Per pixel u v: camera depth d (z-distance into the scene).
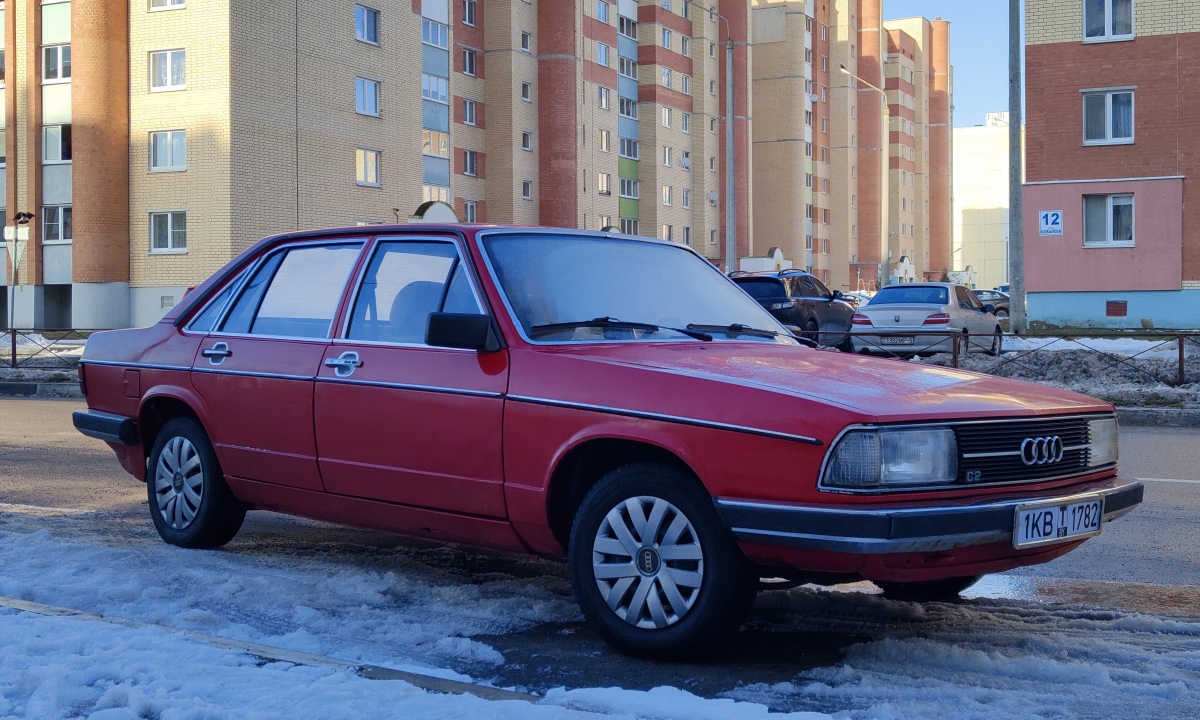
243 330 5.95
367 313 5.37
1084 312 31.50
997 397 4.34
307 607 4.98
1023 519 4.03
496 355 4.76
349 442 5.22
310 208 40.25
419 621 4.85
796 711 3.76
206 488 6.03
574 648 4.49
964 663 4.23
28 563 5.75
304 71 39.91
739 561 4.12
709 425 4.10
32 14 39.84
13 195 40.56
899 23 103.00
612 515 4.35
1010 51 24.20
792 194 80.31
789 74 79.94
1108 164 31.09
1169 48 30.33
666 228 67.19
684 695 3.71
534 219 57.28
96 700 3.61
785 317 25.06
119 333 6.69
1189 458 10.79
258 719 3.39
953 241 114.12
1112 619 4.96
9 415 14.78
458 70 53.62
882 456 3.89
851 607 5.11
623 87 64.19
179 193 38.00
